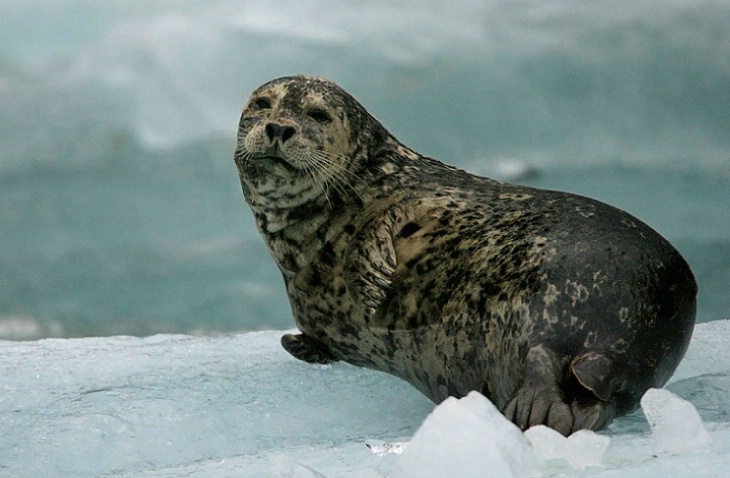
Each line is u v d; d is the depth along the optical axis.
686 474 10.67
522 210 17.20
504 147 64.69
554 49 68.88
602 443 11.94
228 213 52.44
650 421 12.44
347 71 67.12
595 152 64.12
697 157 62.50
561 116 66.56
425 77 67.12
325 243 18.59
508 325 15.72
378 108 66.06
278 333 22.80
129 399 17.45
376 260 17.69
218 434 16.41
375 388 18.61
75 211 53.31
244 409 17.30
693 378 17.20
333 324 18.72
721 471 10.66
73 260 45.03
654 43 69.00
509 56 68.62
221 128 65.94
